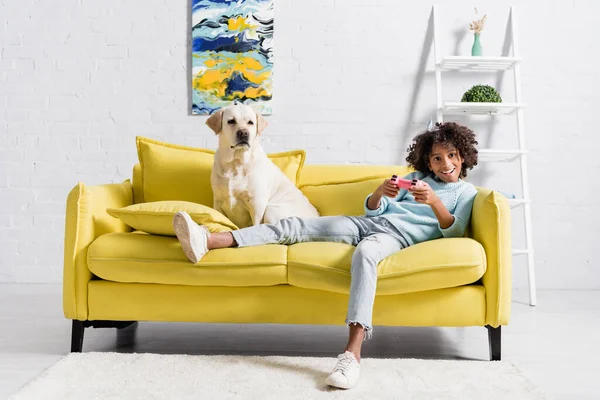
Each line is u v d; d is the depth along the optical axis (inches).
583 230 139.6
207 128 140.7
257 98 139.3
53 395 64.2
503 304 77.4
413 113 140.4
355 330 72.2
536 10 139.1
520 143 133.6
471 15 139.6
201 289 80.6
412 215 85.6
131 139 141.3
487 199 78.5
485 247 78.4
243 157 98.0
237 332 98.9
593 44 138.9
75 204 81.2
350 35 140.1
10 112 141.6
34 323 102.0
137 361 76.0
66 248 81.0
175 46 140.7
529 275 123.9
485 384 69.1
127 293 80.8
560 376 74.8
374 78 140.3
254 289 80.4
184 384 67.9
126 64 140.8
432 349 88.7
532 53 139.3
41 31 141.1
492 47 139.6
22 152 141.6
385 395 65.3
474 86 131.8
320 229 86.1
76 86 141.1
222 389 66.5
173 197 102.7
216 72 139.4
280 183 104.0
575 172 139.6
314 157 140.5
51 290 132.8
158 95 141.0
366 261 74.7
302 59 140.2
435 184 87.7
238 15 139.2
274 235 84.7
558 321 107.1
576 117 139.5
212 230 84.3
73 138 141.5
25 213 141.9
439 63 135.0
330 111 140.5
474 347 90.0
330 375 67.0
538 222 140.0
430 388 67.8
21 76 141.2
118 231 92.0
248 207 101.0
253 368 74.1
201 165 104.4
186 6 140.3
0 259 142.1
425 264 75.7
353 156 140.6
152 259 79.1
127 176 141.4
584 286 139.7
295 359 78.2
